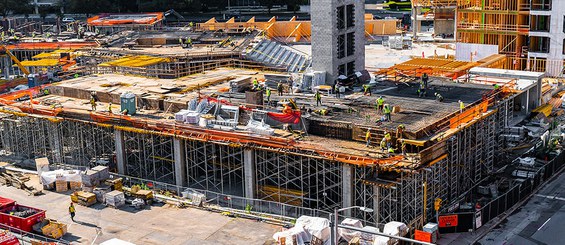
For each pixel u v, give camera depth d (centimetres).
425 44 17288
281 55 12812
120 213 7331
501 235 6731
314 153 6844
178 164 7844
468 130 7412
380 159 6488
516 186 7369
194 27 16962
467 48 12850
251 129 7462
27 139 9025
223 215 7200
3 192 8012
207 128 7656
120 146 8262
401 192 6444
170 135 7694
